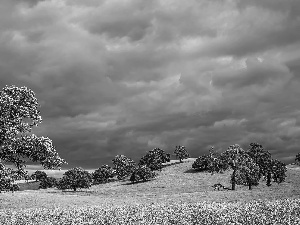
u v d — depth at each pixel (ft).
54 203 181.37
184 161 536.83
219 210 88.63
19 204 172.24
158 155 488.02
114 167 478.59
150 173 414.41
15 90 114.73
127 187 377.09
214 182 350.02
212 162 327.88
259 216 70.85
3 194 216.54
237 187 312.09
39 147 115.03
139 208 112.37
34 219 90.53
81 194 310.04
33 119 117.08
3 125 107.96
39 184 470.80
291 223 61.41
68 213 102.89
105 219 82.99
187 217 77.77
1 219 91.97
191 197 191.62
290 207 84.99
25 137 114.62
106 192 339.77
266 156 320.29
